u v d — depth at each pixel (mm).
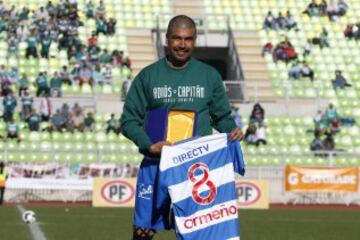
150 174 9664
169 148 9375
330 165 39844
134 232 9812
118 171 35875
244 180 35062
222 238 9422
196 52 52031
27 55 46062
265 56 49312
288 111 44906
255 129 42281
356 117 46156
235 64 49688
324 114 44000
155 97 9641
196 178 9422
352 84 48312
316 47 50719
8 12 48062
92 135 41531
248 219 27203
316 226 24359
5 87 42906
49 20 47969
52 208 31562
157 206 9578
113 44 48719
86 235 19859
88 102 42844
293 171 37688
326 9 53094
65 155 38750
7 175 35688
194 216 9383
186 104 9625
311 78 47906
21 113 41312
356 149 43656
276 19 51688
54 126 41375
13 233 20094
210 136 9508
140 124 9789
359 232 22391
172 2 52219
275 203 37656
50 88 43594
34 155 38594
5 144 40156
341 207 36469
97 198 34219
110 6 51125
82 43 47594
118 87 44906
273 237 20375
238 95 45219
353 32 51750
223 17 51844
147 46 49219
